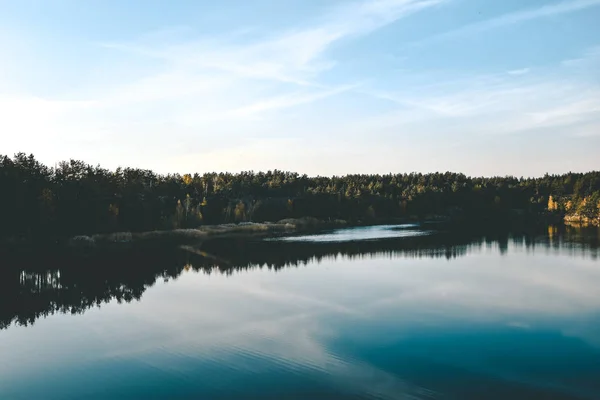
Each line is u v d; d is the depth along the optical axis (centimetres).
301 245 8006
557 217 16775
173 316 3391
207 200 14175
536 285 4334
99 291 4306
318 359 2455
